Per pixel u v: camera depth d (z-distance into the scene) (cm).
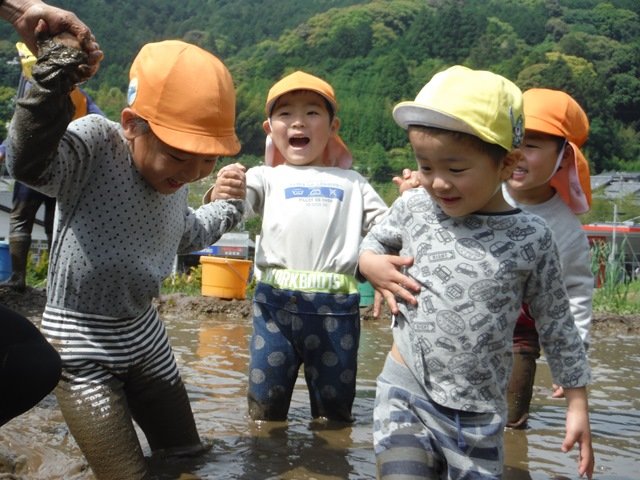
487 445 125
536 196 179
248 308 388
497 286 125
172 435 149
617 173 2427
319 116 187
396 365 130
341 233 181
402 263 130
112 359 135
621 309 492
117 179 133
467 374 124
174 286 483
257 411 179
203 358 254
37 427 164
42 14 112
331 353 179
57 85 112
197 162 132
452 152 120
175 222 143
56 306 135
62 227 134
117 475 130
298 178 185
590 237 1216
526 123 173
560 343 128
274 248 181
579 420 127
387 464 122
